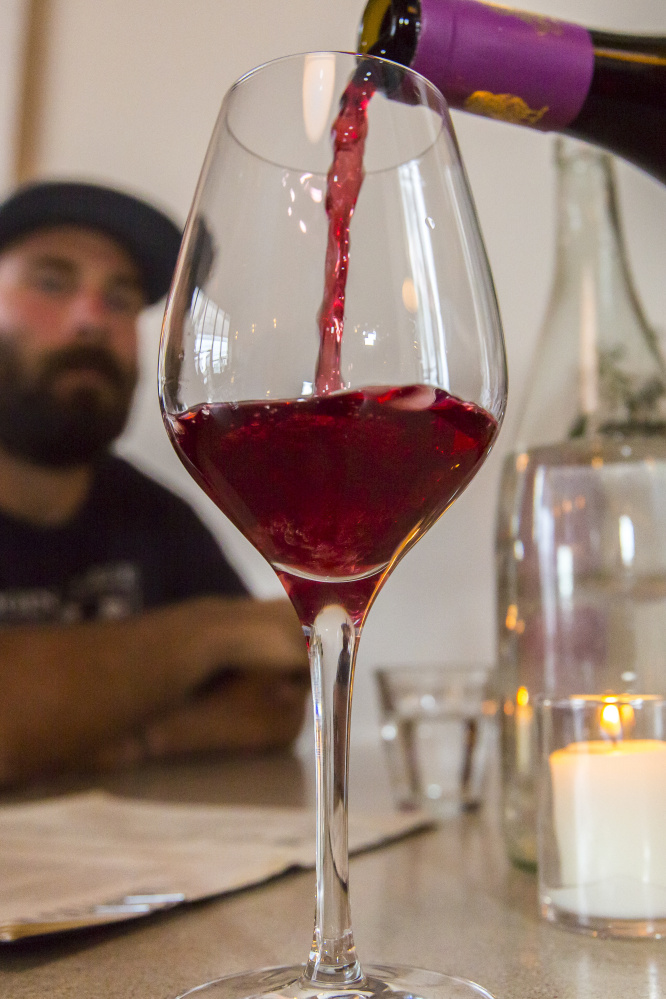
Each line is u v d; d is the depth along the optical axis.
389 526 0.32
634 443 0.48
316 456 0.30
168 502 1.63
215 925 0.38
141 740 1.18
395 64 0.32
